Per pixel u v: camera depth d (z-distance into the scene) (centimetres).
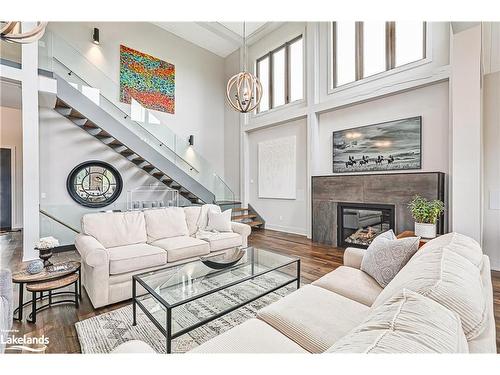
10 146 665
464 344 60
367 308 150
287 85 625
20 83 372
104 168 569
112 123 505
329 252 436
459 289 83
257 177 699
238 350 113
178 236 353
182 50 709
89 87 486
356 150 474
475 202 277
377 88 432
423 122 395
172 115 690
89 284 250
